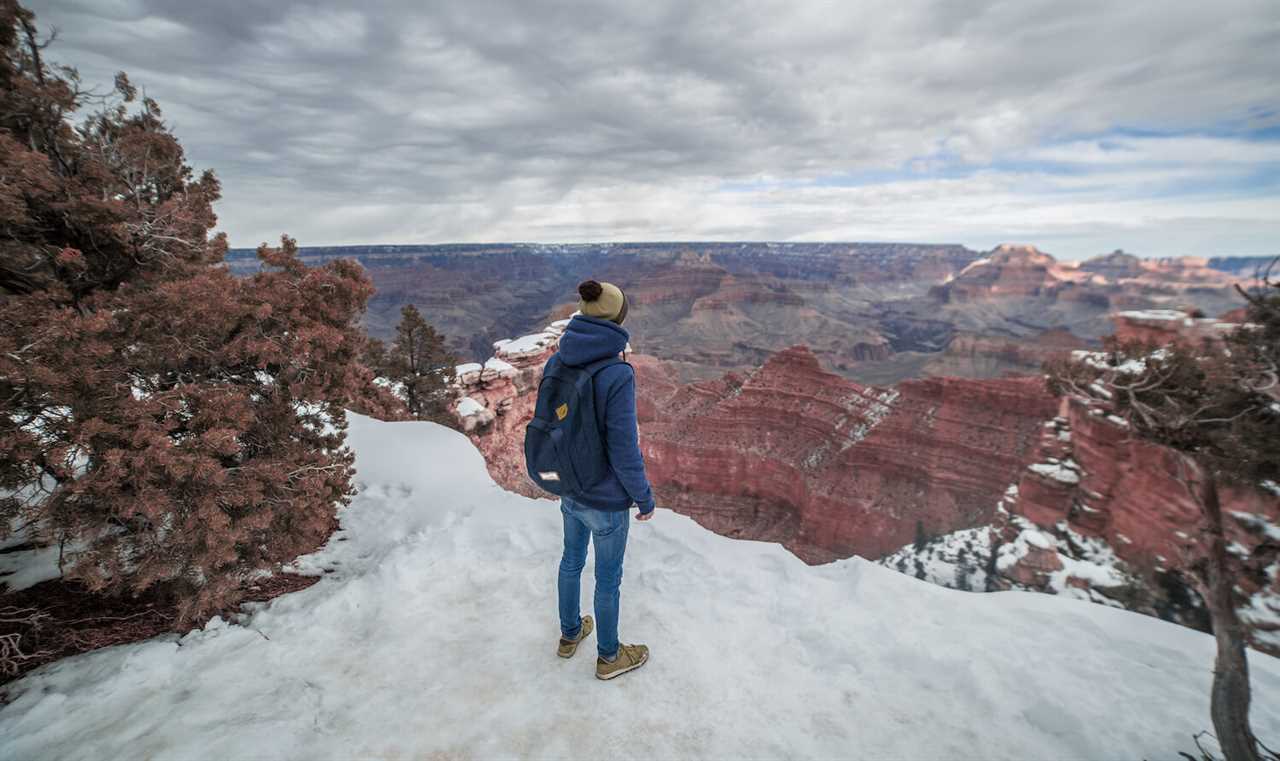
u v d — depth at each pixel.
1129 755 2.58
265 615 3.68
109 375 3.45
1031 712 2.82
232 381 4.52
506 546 4.63
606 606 2.93
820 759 2.54
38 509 3.21
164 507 3.20
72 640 3.36
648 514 2.81
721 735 2.67
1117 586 18.50
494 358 29.17
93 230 4.77
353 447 7.52
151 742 2.45
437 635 3.44
